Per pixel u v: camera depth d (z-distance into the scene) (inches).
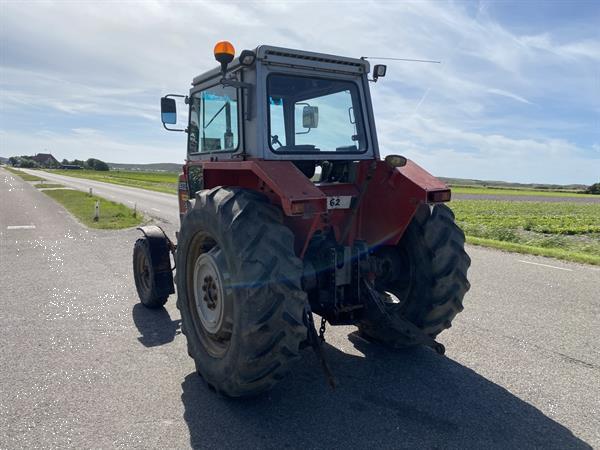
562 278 281.6
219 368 128.6
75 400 132.6
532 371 151.8
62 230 501.7
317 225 146.7
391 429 118.1
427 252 151.6
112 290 252.5
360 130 162.1
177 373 151.1
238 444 111.7
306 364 157.4
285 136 146.3
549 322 199.0
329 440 113.2
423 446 110.7
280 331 116.4
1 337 181.2
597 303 226.8
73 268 308.2
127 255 355.3
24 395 135.3
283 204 115.8
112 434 115.6
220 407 129.1
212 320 136.6
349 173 155.6
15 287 257.3
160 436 115.0
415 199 145.6
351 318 148.8
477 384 142.8
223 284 129.3
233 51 132.9
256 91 137.8
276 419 123.0
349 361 159.6
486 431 117.3
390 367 154.6
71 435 115.2
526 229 657.0
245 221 120.6
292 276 118.2
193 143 189.9
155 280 204.2
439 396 135.3
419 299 155.3
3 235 461.4
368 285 147.5
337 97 157.1
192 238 145.3
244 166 135.8
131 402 131.7
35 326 193.9
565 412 126.8
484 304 225.0
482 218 866.1
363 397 134.7
